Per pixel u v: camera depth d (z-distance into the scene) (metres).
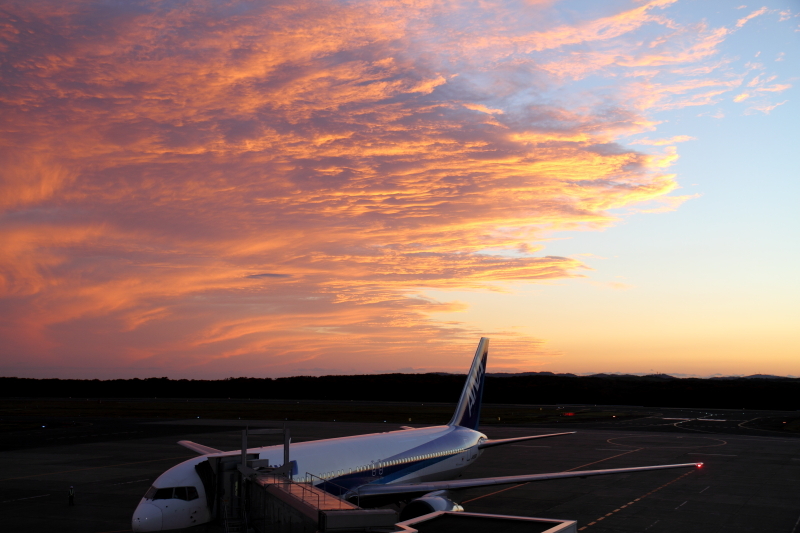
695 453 67.56
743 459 62.75
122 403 180.12
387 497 31.17
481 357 48.09
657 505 40.84
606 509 39.69
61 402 185.88
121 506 40.56
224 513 25.64
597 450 70.25
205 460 27.58
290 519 19.23
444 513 22.66
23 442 79.69
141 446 75.06
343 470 30.78
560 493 45.22
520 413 140.50
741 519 36.84
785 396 192.50
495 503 41.69
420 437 38.50
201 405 169.88
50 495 44.44
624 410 156.12
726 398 192.62
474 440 42.34
